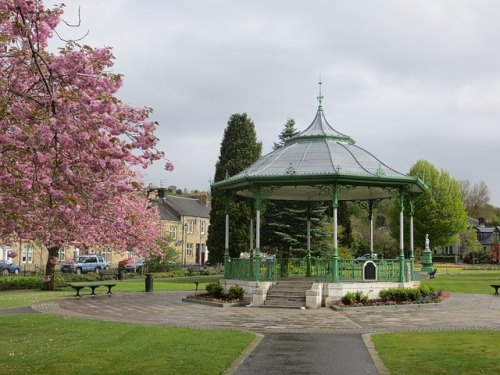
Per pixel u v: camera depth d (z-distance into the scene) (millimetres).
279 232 39594
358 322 17906
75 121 8125
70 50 8578
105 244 24391
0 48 8805
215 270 56469
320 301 22859
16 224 10141
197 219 84000
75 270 53531
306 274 28312
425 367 10570
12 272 51125
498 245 89125
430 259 52469
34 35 8555
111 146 8383
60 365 10781
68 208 9594
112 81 8922
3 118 7996
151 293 30531
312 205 39344
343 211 48500
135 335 14586
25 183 9188
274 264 24891
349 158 25625
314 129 27672
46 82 7844
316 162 24953
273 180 24078
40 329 15828
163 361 11141
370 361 11391
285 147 27391
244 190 28109
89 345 13047
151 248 38188
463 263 87625
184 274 53219
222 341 13617
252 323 17609
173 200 82812
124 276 47594
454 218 70875
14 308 22203
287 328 16438
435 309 21953
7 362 11102
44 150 8367
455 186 71812
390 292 23156
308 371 10438
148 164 9445
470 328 16281
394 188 25406
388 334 14992
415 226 71000
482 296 28562
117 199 11547
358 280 24141
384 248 70312
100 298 27219
